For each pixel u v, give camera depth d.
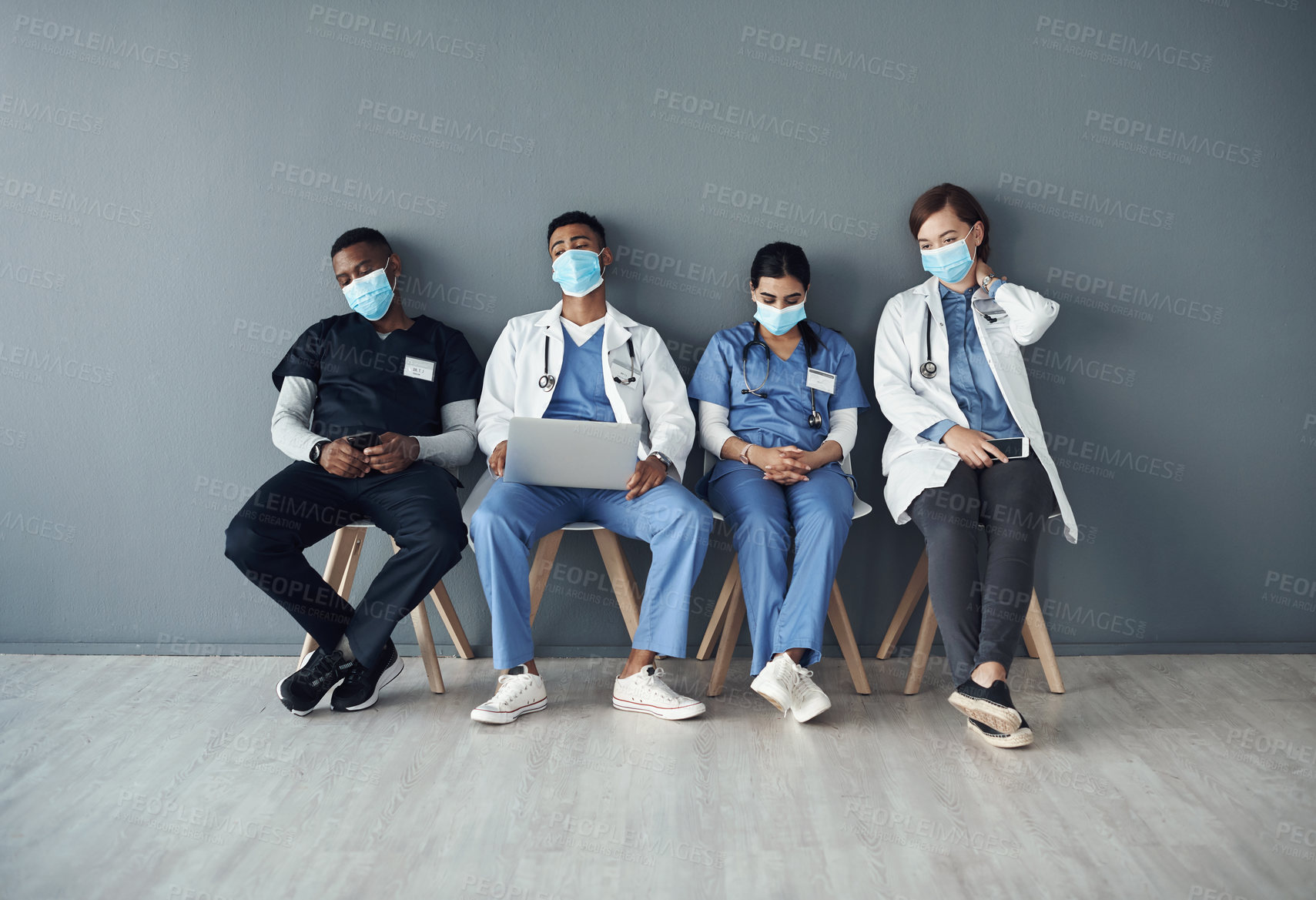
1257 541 2.93
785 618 2.38
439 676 2.53
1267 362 2.90
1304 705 2.46
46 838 1.74
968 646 2.27
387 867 1.66
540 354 2.69
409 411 2.65
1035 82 2.82
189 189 2.76
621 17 2.77
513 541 2.37
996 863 1.68
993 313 2.68
